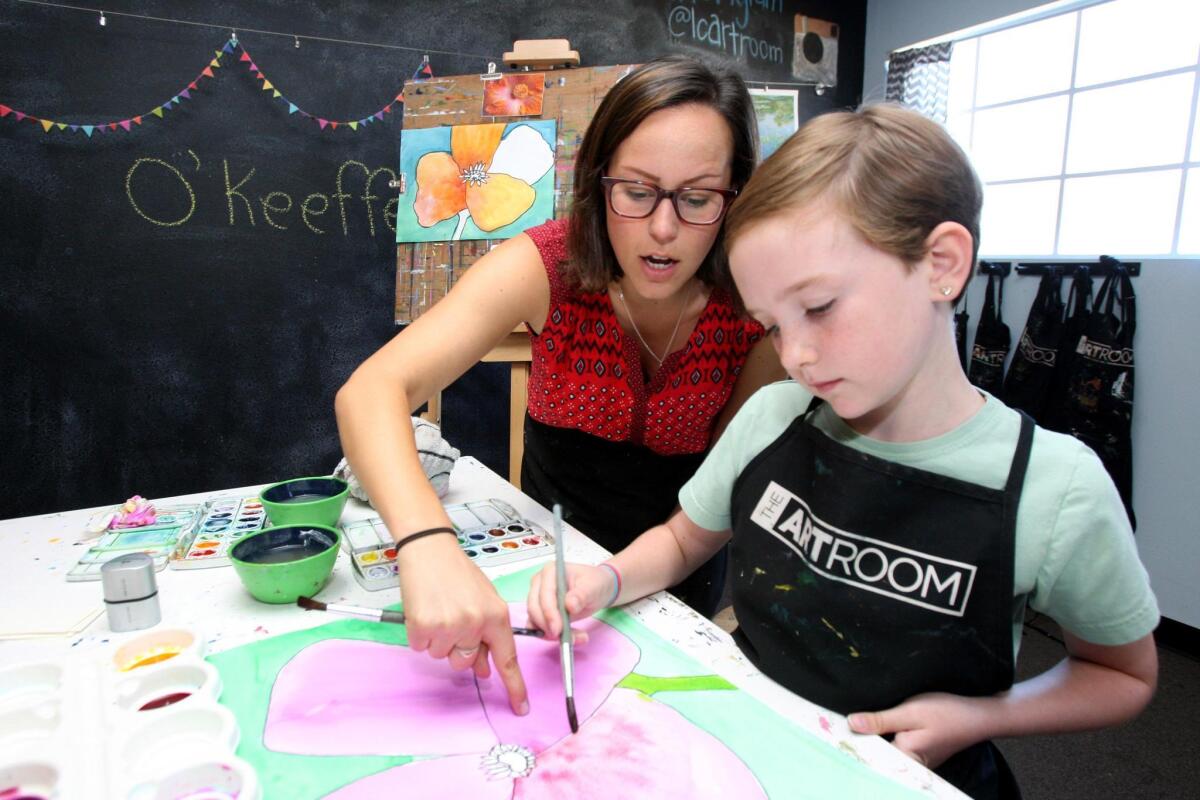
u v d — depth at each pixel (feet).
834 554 1.85
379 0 6.14
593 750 1.53
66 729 1.46
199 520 2.69
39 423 5.65
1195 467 5.88
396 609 2.05
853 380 1.59
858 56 8.34
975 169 1.69
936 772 1.77
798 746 1.55
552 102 5.29
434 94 5.46
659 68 2.32
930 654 1.71
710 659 1.89
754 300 1.66
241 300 6.09
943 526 1.71
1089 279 6.35
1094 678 1.80
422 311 5.56
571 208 2.72
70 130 5.39
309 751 1.52
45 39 5.25
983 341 7.18
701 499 2.34
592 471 3.18
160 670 1.68
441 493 3.02
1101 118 6.64
